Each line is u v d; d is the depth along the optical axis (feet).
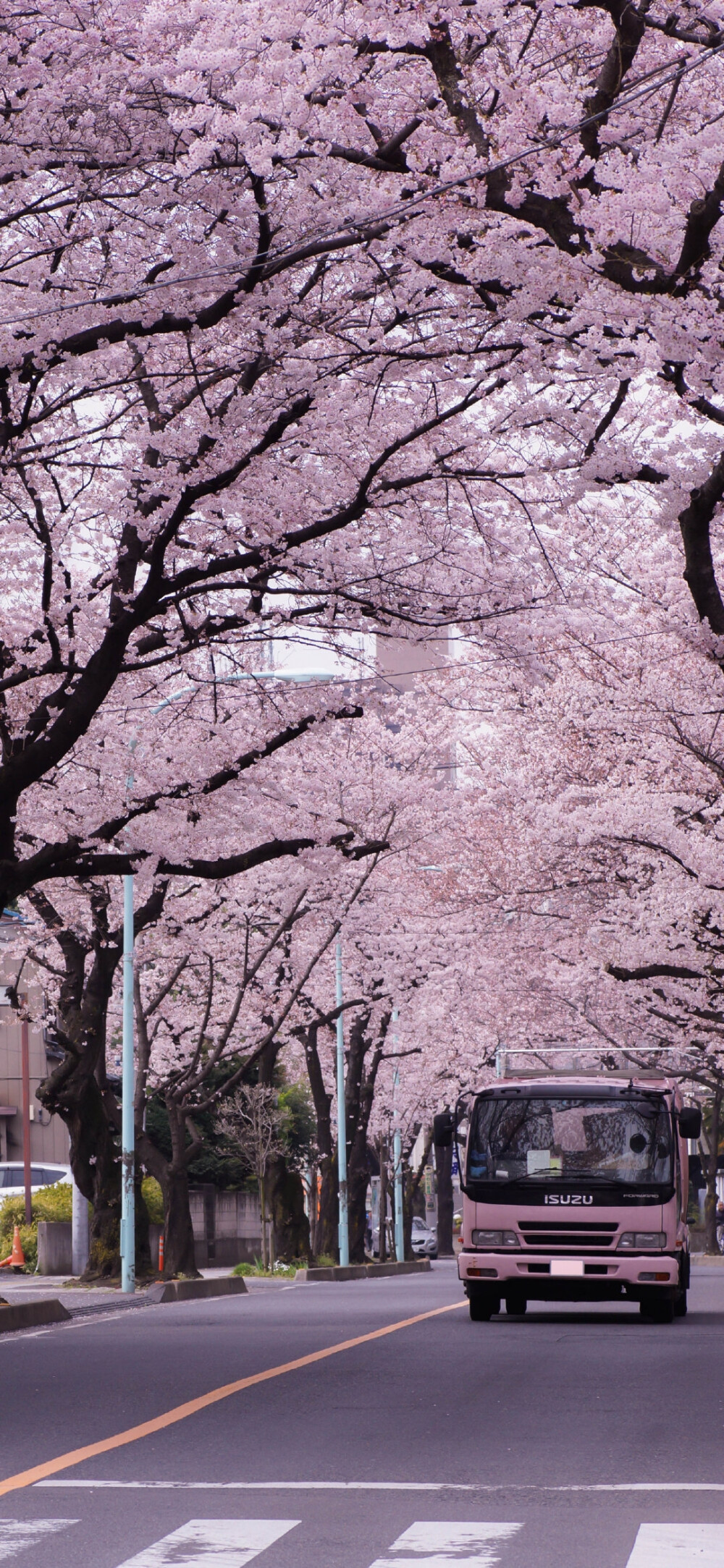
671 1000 188.24
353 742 196.03
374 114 67.26
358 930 220.64
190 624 100.01
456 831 193.77
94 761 131.75
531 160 61.41
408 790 186.29
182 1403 57.52
